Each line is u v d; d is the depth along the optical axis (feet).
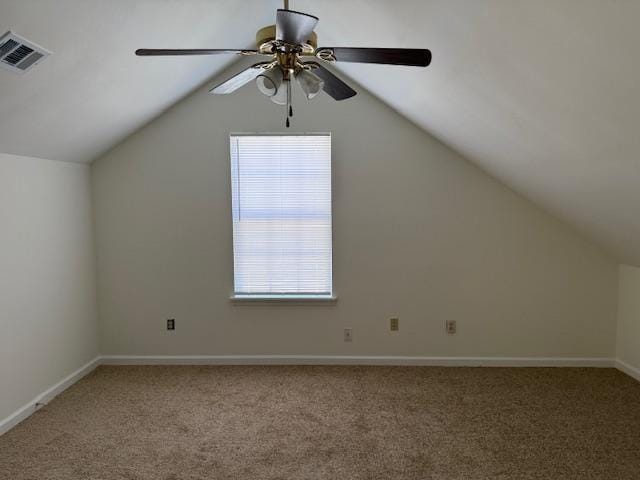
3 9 5.08
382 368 11.63
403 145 11.37
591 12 3.93
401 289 11.71
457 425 8.58
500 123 7.75
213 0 7.42
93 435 8.28
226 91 6.91
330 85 6.90
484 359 11.74
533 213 11.37
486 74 6.40
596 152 6.47
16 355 8.77
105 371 11.53
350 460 7.45
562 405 9.40
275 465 7.32
